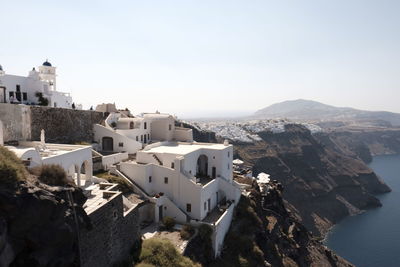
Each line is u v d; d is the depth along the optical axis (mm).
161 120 54656
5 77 42312
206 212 37438
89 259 18531
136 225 26328
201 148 44375
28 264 14094
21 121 34500
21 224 13742
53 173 18562
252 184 54844
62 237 15336
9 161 15898
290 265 44500
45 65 58906
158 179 37031
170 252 26156
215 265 31969
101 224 20156
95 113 49938
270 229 46656
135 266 23062
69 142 42969
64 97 57219
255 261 36125
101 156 38750
